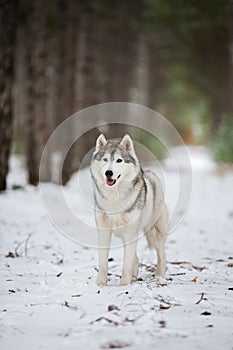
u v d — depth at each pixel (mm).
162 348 4344
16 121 32531
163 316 5328
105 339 4512
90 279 7359
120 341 4480
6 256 9062
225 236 12422
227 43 34062
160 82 48594
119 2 29094
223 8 27875
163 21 30906
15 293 6398
